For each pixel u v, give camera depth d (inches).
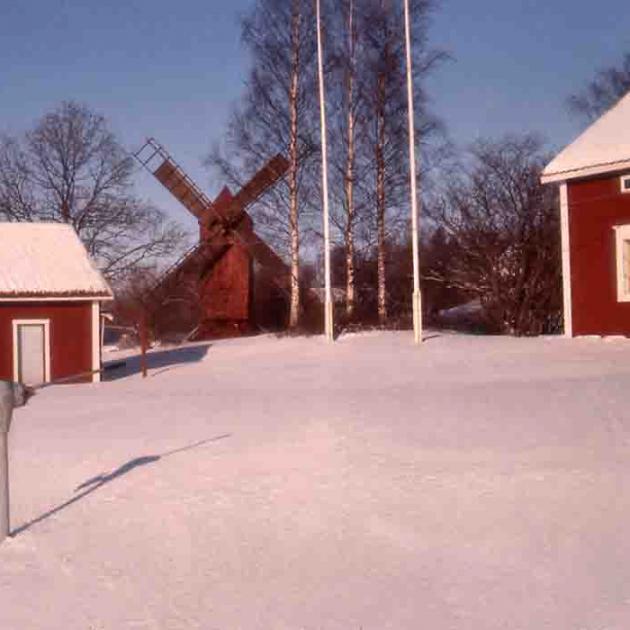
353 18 1553.9
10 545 335.9
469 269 1689.2
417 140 1556.3
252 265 1925.4
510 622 248.1
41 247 1323.8
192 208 1940.2
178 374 1179.3
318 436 546.9
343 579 288.0
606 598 263.1
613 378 786.2
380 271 1582.2
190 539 336.8
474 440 509.7
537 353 1028.5
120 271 2373.3
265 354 1286.9
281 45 1596.9
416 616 255.3
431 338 1269.7
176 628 251.9
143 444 548.4
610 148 1126.4
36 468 481.7
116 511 381.1
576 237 1165.7
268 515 365.1
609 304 1130.0
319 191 1612.9
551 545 313.7
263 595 276.4
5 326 1211.9
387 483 410.0
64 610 268.8
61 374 1226.6
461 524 342.3
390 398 730.8
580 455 454.6
